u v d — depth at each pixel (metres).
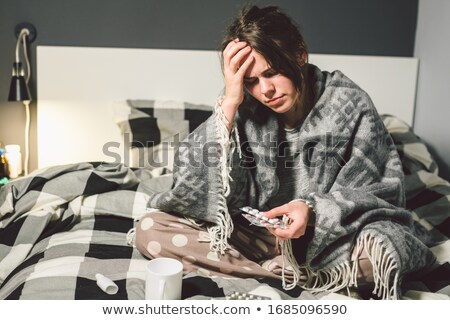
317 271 1.42
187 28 2.38
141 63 2.31
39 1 2.29
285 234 1.30
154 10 2.35
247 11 1.42
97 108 2.32
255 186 1.54
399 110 2.47
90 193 1.84
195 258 1.43
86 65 2.29
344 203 1.36
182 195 1.45
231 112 1.42
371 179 1.50
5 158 2.24
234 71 1.39
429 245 1.66
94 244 1.58
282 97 1.36
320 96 1.51
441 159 2.33
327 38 2.47
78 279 1.33
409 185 1.97
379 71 2.43
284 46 1.34
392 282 1.34
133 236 1.60
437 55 2.33
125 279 1.35
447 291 1.39
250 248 1.56
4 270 1.56
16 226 1.70
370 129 1.50
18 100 2.18
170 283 1.20
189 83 2.35
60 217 1.78
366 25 2.47
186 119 2.22
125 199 1.83
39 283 1.30
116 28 2.35
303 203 1.37
